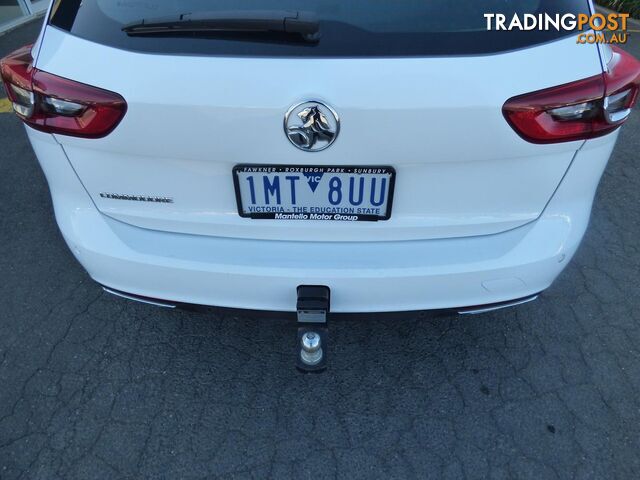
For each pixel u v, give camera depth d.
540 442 1.78
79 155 1.44
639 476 1.69
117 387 1.94
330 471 1.70
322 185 1.36
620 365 2.02
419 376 1.99
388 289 1.49
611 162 3.33
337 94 1.21
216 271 1.48
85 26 1.38
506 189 1.42
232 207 1.45
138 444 1.77
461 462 1.73
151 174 1.42
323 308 1.47
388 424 1.83
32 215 2.81
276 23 1.24
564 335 2.14
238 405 1.89
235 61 1.24
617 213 2.86
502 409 1.88
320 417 1.85
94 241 1.54
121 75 1.28
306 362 1.63
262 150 1.29
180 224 1.50
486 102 1.24
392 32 1.26
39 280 2.38
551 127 1.32
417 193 1.39
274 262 1.48
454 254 1.48
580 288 2.36
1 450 1.75
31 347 2.08
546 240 1.51
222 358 2.05
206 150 1.31
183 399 1.91
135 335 2.13
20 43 5.47
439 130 1.26
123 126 1.31
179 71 1.25
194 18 1.26
